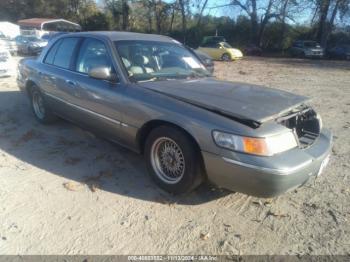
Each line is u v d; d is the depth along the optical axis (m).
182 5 42.06
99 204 3.47
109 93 4.07
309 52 30.73
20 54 23.33
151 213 3.36
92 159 4.52
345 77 15.05
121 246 2.89
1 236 2.95
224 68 18.91
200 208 3.48
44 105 5.59
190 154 3.36
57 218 3.22
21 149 4.79
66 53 5.07
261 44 40.12
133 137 3.92
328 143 3.66
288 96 3.77
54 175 4.05
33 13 51.31
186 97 3.57
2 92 8.48
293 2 37.28
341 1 34.97
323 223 3.30
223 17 42.47
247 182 3.06
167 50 4.74
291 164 3.04
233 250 2.90
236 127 3.08
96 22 48.12
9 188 3.72
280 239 3.06
